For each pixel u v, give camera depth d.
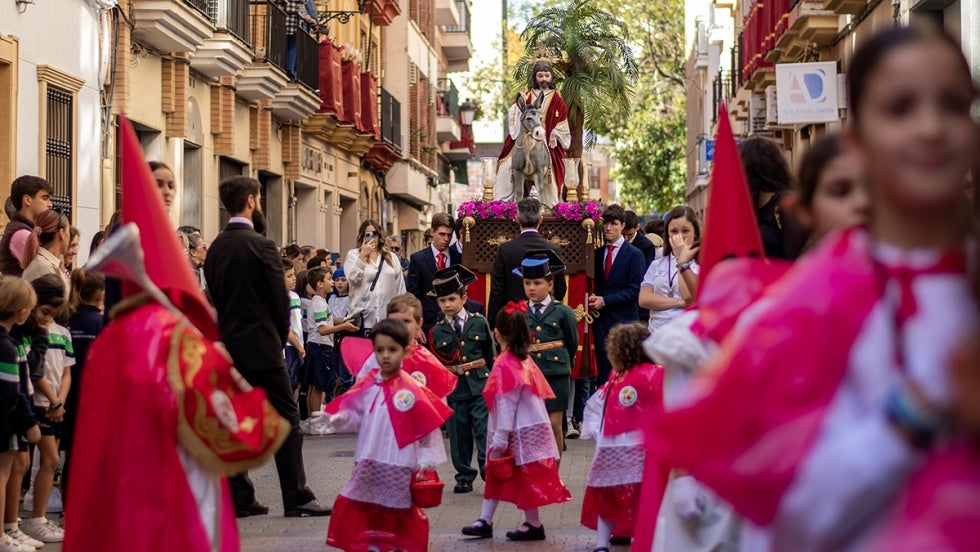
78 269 10.09
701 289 4.55
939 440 2.43
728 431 2.61
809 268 2.68
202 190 23.84
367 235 15.99
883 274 2.57
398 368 8.30
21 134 15.90
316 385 17.33
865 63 2.50
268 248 9.99
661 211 62.03
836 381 2.59
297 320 16.53
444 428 16.06
